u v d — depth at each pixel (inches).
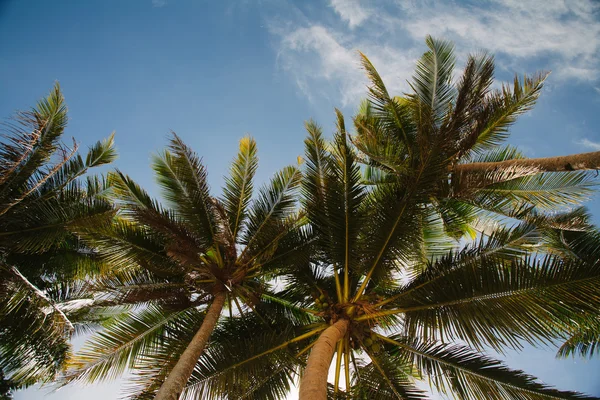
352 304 320.8
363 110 519.5
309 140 346.9
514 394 252.4
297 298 390.6
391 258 309.3
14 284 342.3
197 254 348.8
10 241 377.4
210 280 374.6
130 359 341.4
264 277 394.0
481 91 331.3
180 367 281.9
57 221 384.2
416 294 287.9
